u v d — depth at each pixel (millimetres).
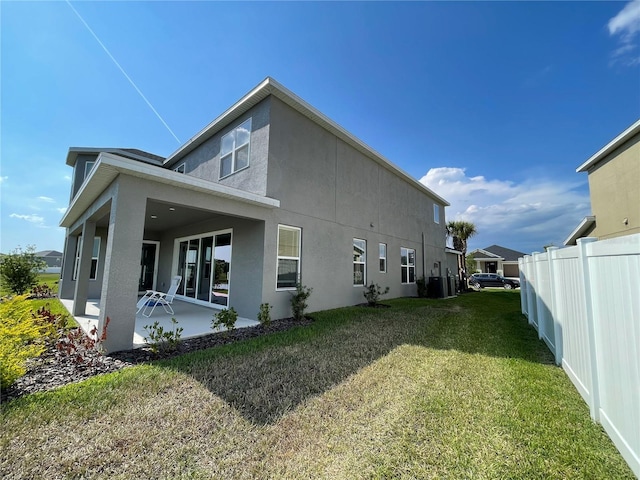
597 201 12180
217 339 5336
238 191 6047
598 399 2670
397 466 2121
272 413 2838
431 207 16938
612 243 2387
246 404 3002
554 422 2658
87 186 5309
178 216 8266
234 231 7879
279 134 7492
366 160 11141
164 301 7836
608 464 2125
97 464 2133
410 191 14570
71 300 10445
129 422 2646
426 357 4512
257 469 2109
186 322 6637
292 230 7805
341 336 5711
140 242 4762
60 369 3799
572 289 3492
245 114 8125
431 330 6359
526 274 7785
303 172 8141
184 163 11234
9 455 2195
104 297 4418
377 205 11680
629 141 10453
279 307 7238
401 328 6508
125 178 4652
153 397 3105
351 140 9898
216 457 2229
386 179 12477
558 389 3344
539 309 5664
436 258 17078
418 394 3230
